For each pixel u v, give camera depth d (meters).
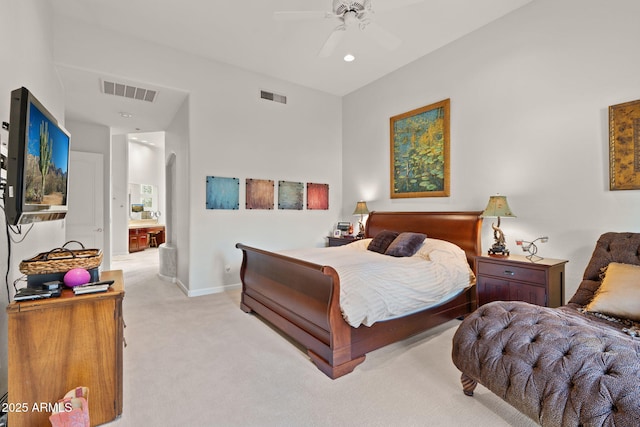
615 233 2.49
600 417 1.27
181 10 3.24
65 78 3.67
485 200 3.63
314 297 2.44
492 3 3.21
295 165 5.22
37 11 2.64
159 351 2.63
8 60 1.95
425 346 2.75
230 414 1.83
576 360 1.46
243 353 2.60
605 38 2.75
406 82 4.53
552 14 3.06
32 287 1.73
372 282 2.52
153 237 9.73
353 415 1.82
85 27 3.46
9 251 1.87
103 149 5.68
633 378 1.28
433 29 3.66
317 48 4.02
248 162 4.70
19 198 1.58
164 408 1.88
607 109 2.74
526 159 3.27
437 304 2.99
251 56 4.24
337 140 5.76
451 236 3.79
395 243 3.60
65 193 2.53
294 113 5.18
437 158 4.12
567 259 2.97
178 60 4.06
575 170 2.93
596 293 2.17
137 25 3.51
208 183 4.34
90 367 1.71
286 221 5.12
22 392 1.57
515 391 1.57
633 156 2.59
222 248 4.49
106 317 1.75
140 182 9.72
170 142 5.41
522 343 1.68
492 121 3.55
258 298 3.35
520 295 2.79
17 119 1.60
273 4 3.14
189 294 4.25
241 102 4.61
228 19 3.40
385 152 4.92
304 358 2.52
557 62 3.04
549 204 3.10
